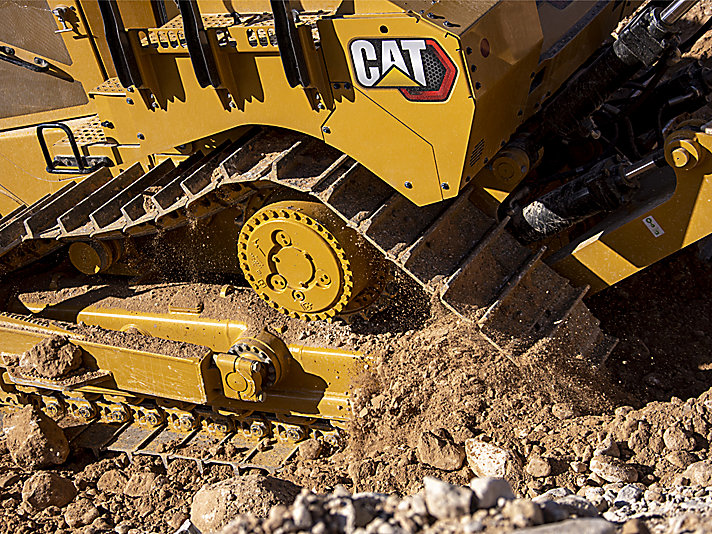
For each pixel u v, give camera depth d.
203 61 3.51
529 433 3.76
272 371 4.18
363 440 4.09
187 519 3.88
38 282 5.18
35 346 4.52
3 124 4.86
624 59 3.71
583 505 2.65
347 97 3.42
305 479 4.03
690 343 4.61
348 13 3.30
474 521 2.23
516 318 3.77
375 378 4.11
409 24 3.15
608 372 4.20
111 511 4.15
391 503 2.46
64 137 4.59
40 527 4.07
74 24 4.29
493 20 3.32
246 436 4.61
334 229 3.73
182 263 4.77
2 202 5.04
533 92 3.89
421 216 3.74
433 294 3.57
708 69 4.44
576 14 4.32
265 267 4.03
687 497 3.12
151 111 3.95
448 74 3.19
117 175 4.40
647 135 4.66
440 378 4.00
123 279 5.00
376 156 3.51
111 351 4.43
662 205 3.70
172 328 4.57
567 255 4.03
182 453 4.54
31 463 4.59
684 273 5.16
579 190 3.87
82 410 4.98
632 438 3.62
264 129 3.90
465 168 3.39
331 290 3.91
